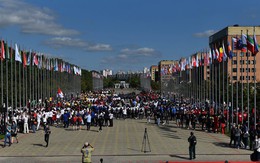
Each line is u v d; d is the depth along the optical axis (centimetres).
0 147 4094
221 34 11388
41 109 6381
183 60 10619
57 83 11444
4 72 8306
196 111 6450
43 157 3575
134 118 7444
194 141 3438
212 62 7131
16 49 6153
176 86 13412
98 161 3378
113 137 4872
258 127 4038
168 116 7006
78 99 11519
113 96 13338
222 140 4588
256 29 12038
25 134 5109
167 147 4106
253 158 3225
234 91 8544
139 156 3612
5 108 4922
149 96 12988
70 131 5462
